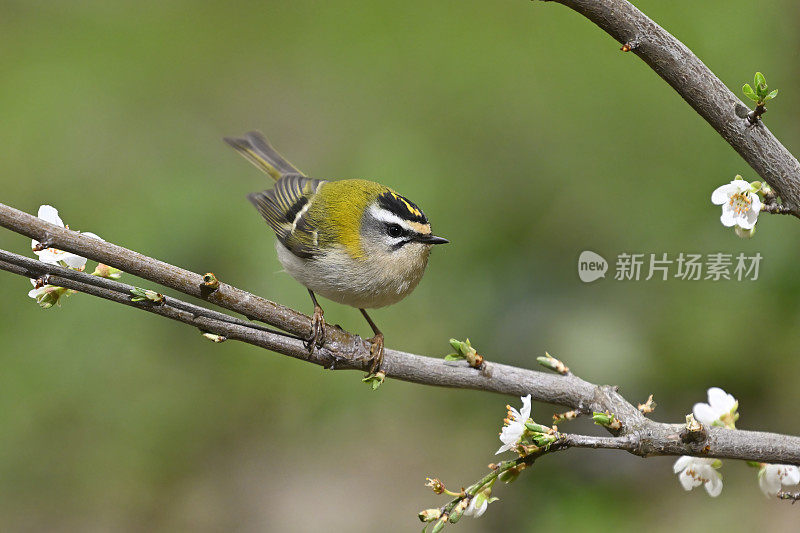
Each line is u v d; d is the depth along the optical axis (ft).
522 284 37.73
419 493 36.96
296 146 43.21
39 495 36.73
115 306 38.27
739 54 37.06
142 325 38.37
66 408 37.45
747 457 17.94
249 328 19.53
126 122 44.11
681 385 35.60
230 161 42.73
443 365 20.93
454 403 39.29
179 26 47.24
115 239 39.40
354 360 20.52
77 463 37.22
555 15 42.80
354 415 39.22
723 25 37.68
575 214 38.40
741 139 16.79
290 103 44.88
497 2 44.27
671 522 33.83
